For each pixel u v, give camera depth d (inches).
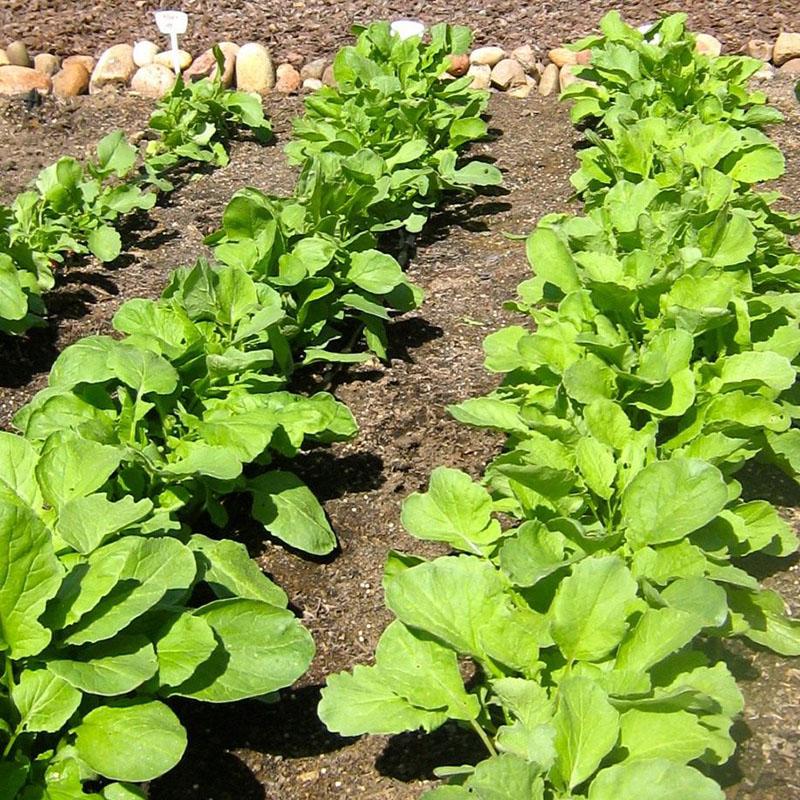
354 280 170.6
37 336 182.4
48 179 212.4
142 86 282.8
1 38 303.7
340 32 317.4
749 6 326.6
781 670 113.0
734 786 100.5
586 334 131.0
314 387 168.2
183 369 138.9
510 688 93.0
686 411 128.8
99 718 93.7
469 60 292.4
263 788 106.0
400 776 106.4
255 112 257.6
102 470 110.1
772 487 142.5
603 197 199.9
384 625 125.3
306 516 131.7
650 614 94.4
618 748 89.0
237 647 101.0
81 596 94.4
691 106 225.3
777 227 182.2
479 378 170.4
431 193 228.2
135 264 207.8
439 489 115.3
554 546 104.7
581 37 310.5
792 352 137.6
